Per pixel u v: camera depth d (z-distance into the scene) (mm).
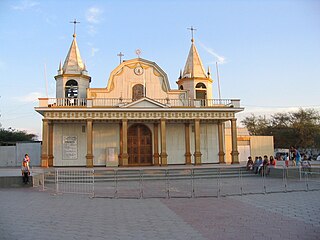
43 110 31734
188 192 16984
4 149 38562
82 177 24078
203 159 36281
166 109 33219
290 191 16656
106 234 8578
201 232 8672
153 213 11352
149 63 36562
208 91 37938
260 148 41156
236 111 34562
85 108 32156
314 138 62000
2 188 19672
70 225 9594
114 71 35812
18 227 9367
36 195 16312
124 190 18172
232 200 14109
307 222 9734
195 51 39094
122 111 32750
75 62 36531
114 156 34219
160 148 34844
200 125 36688
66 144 34250
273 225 9367
